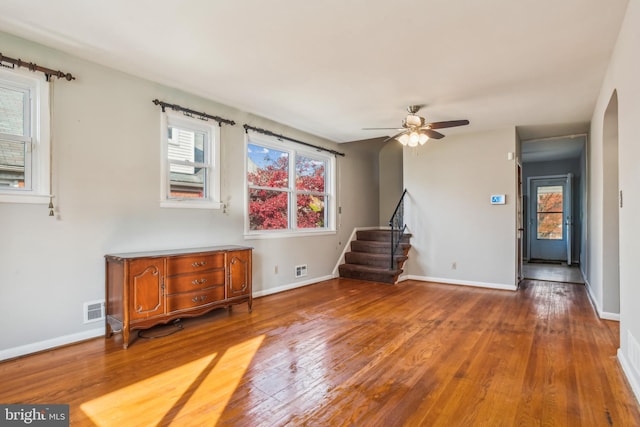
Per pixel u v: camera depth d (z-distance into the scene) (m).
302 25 2.56
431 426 1.89
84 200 3.15
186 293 3.45
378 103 4.32
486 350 2.95
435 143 6.07
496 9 2.35
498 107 4.45
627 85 2.45
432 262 6.08
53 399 2.16
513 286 5.37
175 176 3.94
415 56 3.05
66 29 2.65
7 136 2.80
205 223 4.19
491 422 1.93
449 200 5.93
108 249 3.31
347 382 2.39
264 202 5.13
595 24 2.53
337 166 6.54
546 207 8.90
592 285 4.91
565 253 8.67
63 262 3.02
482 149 5.65
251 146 4.93
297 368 2.61
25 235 2.82
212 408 2.07
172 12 2.40
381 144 7.47
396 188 7.88
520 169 6.13
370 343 3.12
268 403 2.12
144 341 3.15
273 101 4.27
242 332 3.41
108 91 3.32
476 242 5.69
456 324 3.66
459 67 3.27
